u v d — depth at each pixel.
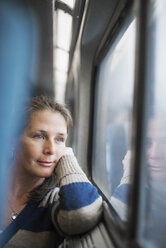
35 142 0.73
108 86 1.46
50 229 0.75
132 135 0.49
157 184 0.56
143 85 0.48
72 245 0.65
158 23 0.55
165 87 0.55
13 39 1.71
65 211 0.64
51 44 2.04
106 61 1.45
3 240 0.73
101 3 1.08
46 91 3.23
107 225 0.67
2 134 0.76
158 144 0.57
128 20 0.96
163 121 0.56
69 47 2.17
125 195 0.78
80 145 1.66
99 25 1.25
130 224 0.47
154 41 0.53
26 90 2.28
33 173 0.74
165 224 0.52
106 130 1.48
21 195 0.80
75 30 1.78
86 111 1.65
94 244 0.60
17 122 0.75
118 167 1.27
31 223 0.74
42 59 2.34
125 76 1.23
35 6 1.52
